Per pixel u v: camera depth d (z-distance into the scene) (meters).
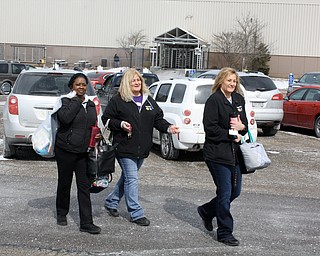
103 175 6.07
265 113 14.90
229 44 53.69
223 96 5.71
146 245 5.68
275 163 10.96
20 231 6.02
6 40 59.09
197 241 5.86
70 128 5.94
